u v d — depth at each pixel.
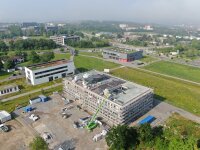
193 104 137.88
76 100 136.62
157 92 157.38
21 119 115.62
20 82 170.62
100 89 121.75
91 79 136.88
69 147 92.56
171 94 154.38
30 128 107.25
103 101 111.62
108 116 112.19
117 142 85.88
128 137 90.19
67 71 187.50
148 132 92.06
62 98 139.12
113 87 124.06
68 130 105.31
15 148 92.25
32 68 169.00
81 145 94.12
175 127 107.69
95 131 104.25
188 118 118.44
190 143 80.69
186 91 162.00
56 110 125.12
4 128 105.12
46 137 98.38
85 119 113.50
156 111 126.00
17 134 102.19
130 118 112.38
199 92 160.88
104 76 145.38
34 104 133.00
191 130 105.44
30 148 91.50
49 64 180.75
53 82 172.88
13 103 134.38
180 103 138.75
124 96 115.12
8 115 114.75
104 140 97.69
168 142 89.38
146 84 175.12
